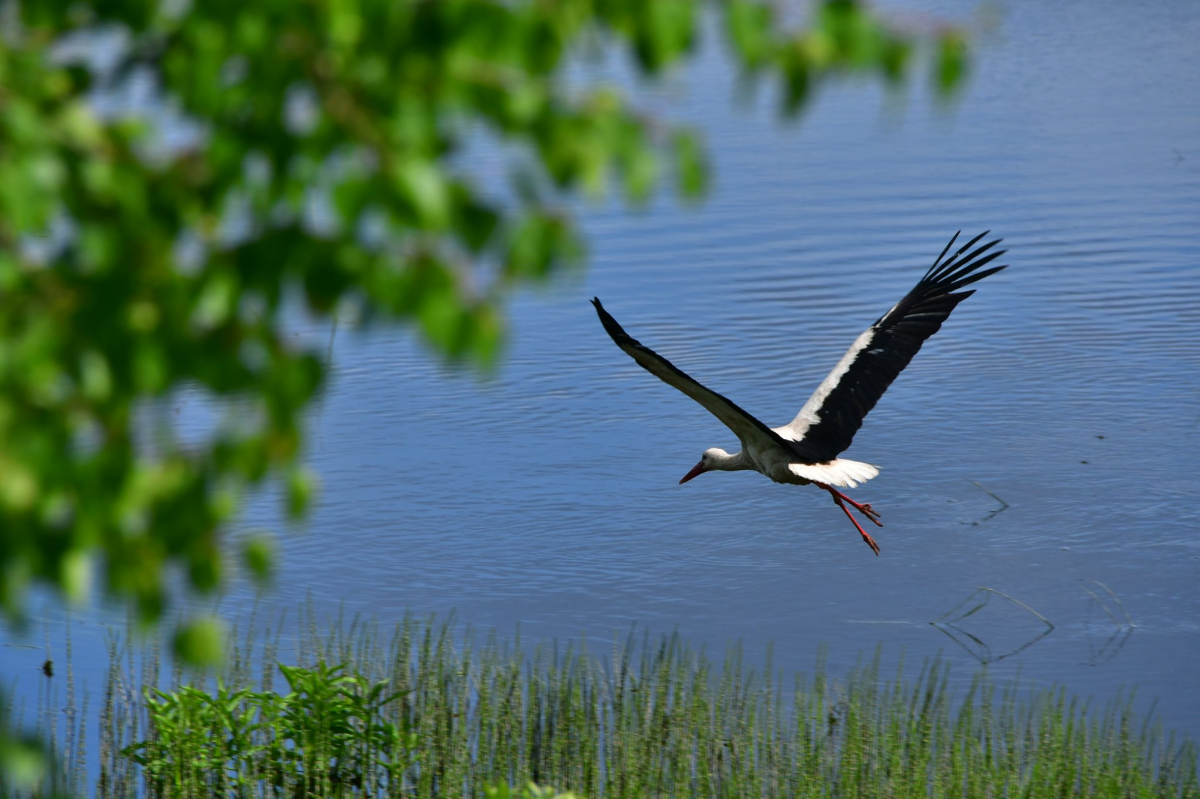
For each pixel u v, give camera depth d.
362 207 3.75
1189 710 17.00
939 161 43.56
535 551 21.77
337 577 20.89
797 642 18.92
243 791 13.23
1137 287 32.44
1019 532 21.94
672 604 20.02
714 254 35.00
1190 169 41.56
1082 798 13.80
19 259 3.91
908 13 4.12
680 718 15.37
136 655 17.88
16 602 3.75
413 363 29.92
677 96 4.14
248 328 3.95
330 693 13.38
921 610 19.83
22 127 3.82
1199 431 25.39
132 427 3.95
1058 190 39.75
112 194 3.91
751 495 24.11
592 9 3.88
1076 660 18.30
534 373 29.30
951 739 15.46
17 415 3.75
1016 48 61.19
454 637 18.95
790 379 27.92
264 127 3.81
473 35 3.71
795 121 4.04
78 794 14.05
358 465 24.92
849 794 13.94
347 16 3.70
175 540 3.98
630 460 25.25
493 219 3.82
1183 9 67.38
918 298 15.16
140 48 4.04
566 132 3.80
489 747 14.58
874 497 23.56
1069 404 26.70
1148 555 21.12
